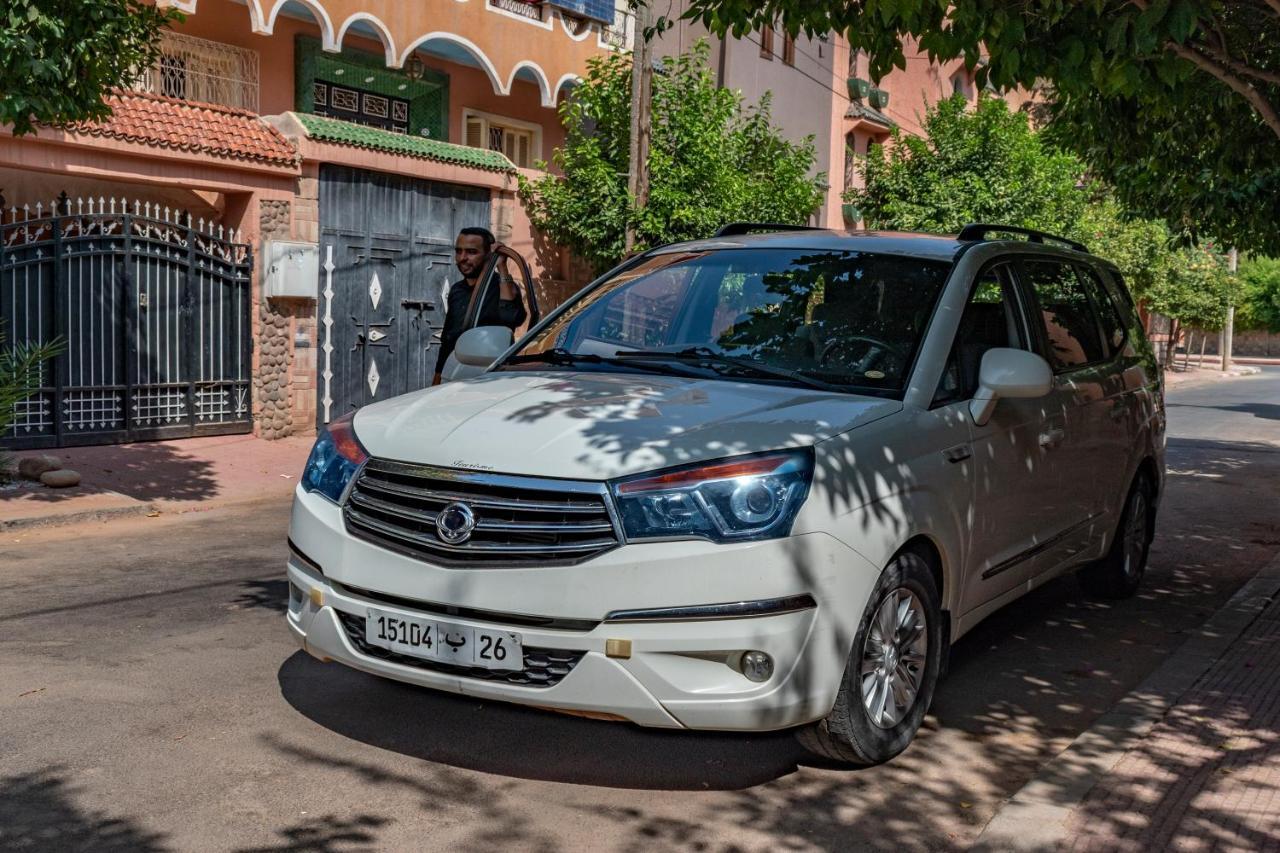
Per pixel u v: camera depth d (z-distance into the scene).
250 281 13.83
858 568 3.88
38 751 4.20
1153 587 7.38
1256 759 4.21
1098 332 6.49
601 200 17.42
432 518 3.88
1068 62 5.82
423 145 15.80
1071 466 5.67
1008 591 5.18
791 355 4.77
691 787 4.07
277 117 14.28
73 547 8.15
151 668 5.20
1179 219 12.41
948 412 4.61
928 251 5.23
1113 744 4.37
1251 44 7.79
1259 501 11.44
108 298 12.47
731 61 25.47
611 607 3.66
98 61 8.56
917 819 3.87
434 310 16.39
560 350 5.18
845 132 31.05
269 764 4.14
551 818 3.79
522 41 19.59
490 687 3.79
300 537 4.24
